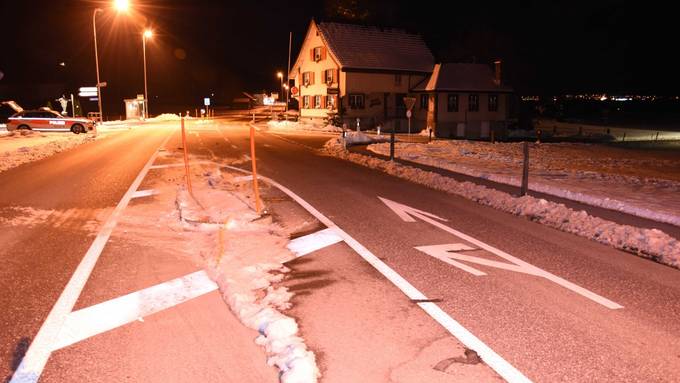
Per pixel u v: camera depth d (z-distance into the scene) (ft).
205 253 22.30
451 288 18.42
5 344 14.06
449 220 29.48
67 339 14.35
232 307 16.55
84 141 88.74
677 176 60.54
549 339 14.39
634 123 239.50
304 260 21.67
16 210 31.68
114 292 17.97
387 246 23.93
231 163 58.08
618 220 29.37
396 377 12.32
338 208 32.68
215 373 12.56
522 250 23.36
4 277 19.47
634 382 12.19
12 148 73.97
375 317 15.85
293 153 71.15
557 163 71.51
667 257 21.79
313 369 12.55
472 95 152.15
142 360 13.19
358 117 153.38
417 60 161.99
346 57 151.33
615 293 17.98
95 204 33.58
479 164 57.72
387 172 50.96
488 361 13.14
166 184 41.81
